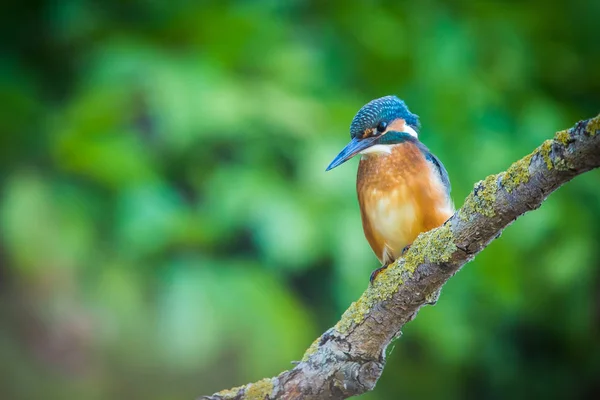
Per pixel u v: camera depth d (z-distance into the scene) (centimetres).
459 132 1101
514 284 1116
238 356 1073
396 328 550
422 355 1224
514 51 1188
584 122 436
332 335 566
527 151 1140
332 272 1121
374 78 1152
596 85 1301
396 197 662
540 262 1188
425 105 1111
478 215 485
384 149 673
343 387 567
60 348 1058
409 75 1138
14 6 1065
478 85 1130
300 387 574
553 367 1385
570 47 1282
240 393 583
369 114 681
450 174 1088
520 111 1171
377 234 679
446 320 1107
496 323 1233
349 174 1030
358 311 554
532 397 1369
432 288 525
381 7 1153
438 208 658
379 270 663
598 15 1247
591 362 1371
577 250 1145
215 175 1039
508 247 1103
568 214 1144
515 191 469
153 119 1047
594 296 1298
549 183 457
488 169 1097
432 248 511
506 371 1291
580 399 1385
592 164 441
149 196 1000
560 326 1308
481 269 1105
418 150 674
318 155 1016
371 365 566
